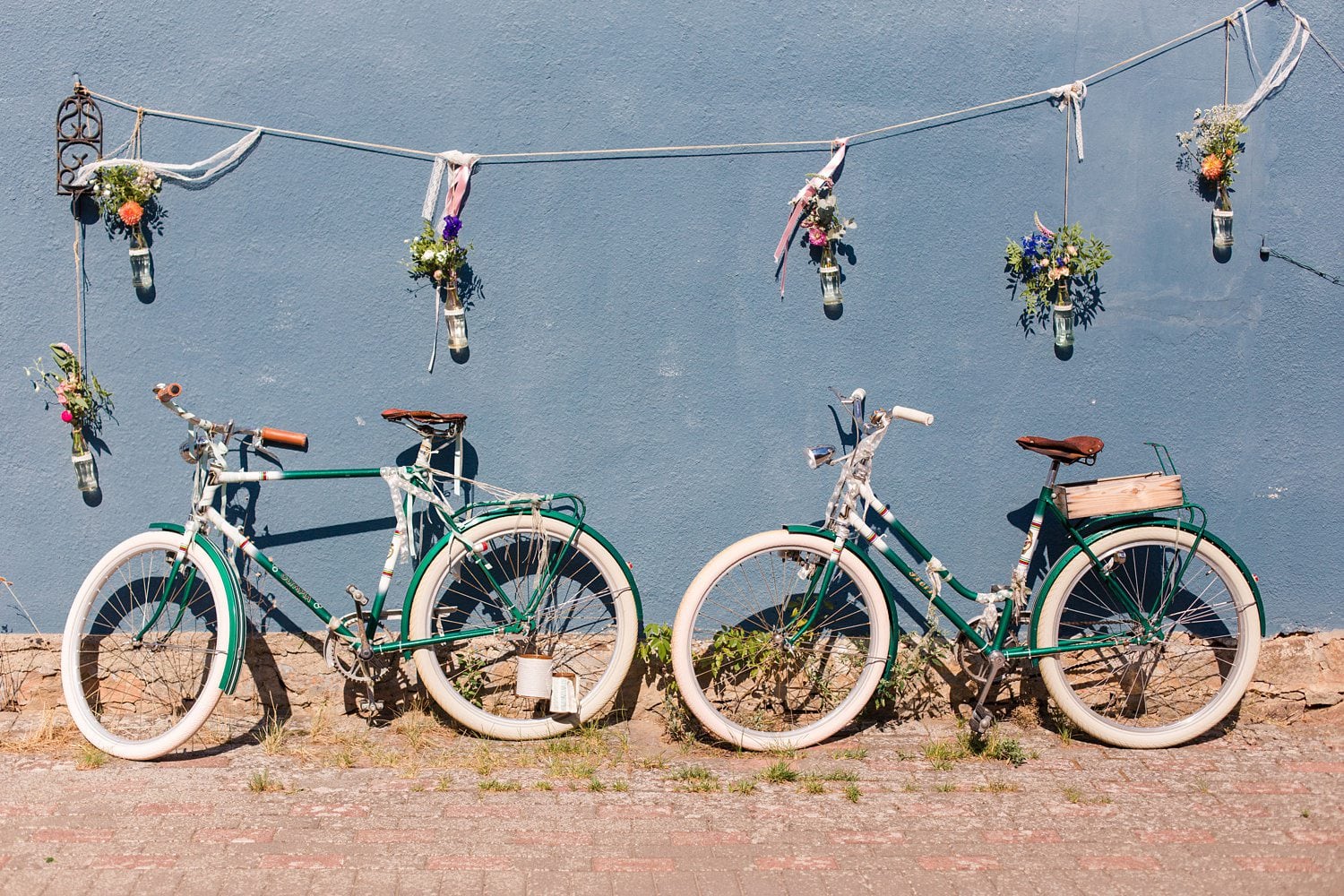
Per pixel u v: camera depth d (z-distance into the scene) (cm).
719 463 465
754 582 468
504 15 442
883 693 464
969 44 452
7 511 453
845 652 472
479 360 456
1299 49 457
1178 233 463
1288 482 470
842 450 466
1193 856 368
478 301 453
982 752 445
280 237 446
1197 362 468
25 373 448
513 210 450
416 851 363
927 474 469
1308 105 461
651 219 454
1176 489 445
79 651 445
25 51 435
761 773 427
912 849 371
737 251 456
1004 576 472
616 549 461
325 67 440
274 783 407
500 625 462
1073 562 452
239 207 445
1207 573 471
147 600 460
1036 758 444
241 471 449
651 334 458
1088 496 443
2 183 439
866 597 454
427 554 448
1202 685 474
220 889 339
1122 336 466
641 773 427
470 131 445
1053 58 454
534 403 459
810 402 464
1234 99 459
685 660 447
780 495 467
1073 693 457
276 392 453
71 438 450
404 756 437
